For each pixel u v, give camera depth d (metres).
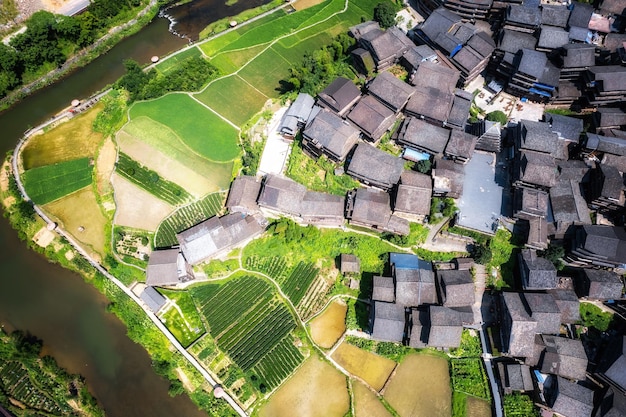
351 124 72.56
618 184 64.81
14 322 64.88
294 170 73.31
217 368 61.81
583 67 75.44
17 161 76.19
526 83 76.50
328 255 68.88
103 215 71.81
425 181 68.25
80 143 78.06
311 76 78.69
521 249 67.25
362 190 68.38
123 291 66.25
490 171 72.50
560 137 72.56
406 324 61.81
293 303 65.94
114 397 60.72
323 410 59.59
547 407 57.38
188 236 66.62
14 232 71.19
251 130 78.44
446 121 72.56
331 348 62.88
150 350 63.06
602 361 58.94
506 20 80.75
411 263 66.00
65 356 62.88
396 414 59.12
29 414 58.34
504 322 61.06
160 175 74.81
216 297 66.44
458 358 62.25
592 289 62.00
